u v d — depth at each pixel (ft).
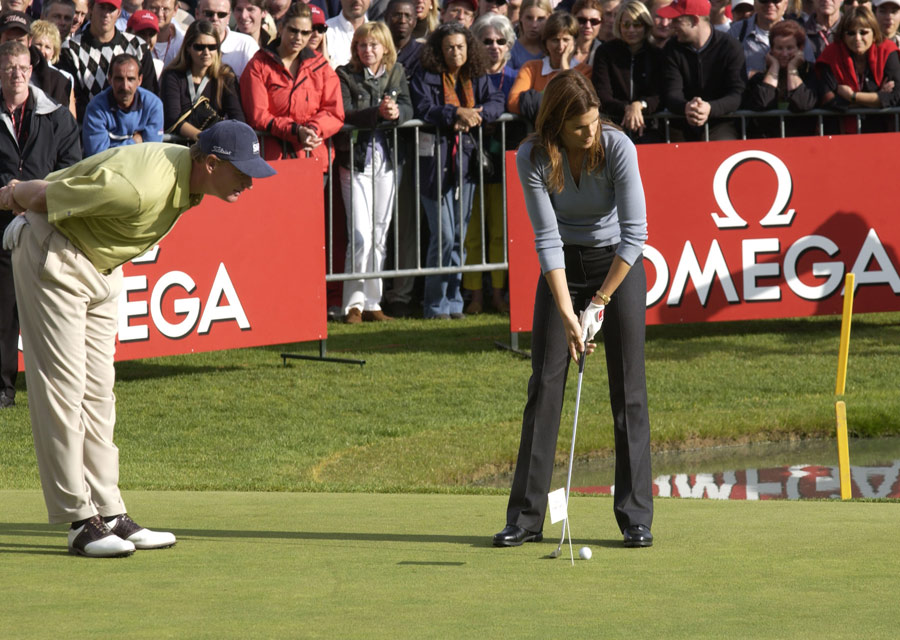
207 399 78.07
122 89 79.97
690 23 91.09
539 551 36.50
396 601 29.58
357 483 59.06
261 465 62.75
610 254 39.14
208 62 84.79
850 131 96.84
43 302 36.78
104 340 38.29
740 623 27.07
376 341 93.76
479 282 102.89
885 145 90.22
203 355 91.25
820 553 35.12
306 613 28.30
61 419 36.60
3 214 72.59
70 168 37.06
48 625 27.32
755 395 76.74
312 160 83.92
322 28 91.35
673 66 91.66
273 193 82.58
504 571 33.35
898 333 94.32
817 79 95.71
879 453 66.28
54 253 36.68
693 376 81.92
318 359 87.40
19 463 63.10
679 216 88.17
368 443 67.67
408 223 96.17
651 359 87.20
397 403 76.23
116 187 35.68
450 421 71.97
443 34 91.40
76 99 86.22
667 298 88.69
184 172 36.94
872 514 42.47
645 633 26.25
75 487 36.50
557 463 65.05
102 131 80.74
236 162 36.40
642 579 32.07
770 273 89.66
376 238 93.66
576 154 37.91
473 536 39.04
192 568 33.94
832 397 75.15
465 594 30.35
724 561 34.27
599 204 38.60
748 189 88.84
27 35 82.07
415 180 91.35
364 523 41.55
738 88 92.53
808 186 89.45
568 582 31.78
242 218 81.46
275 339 83.61
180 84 84.89
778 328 97.25
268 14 101.19
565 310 38.11
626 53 91.76
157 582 32.04
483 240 93.25
